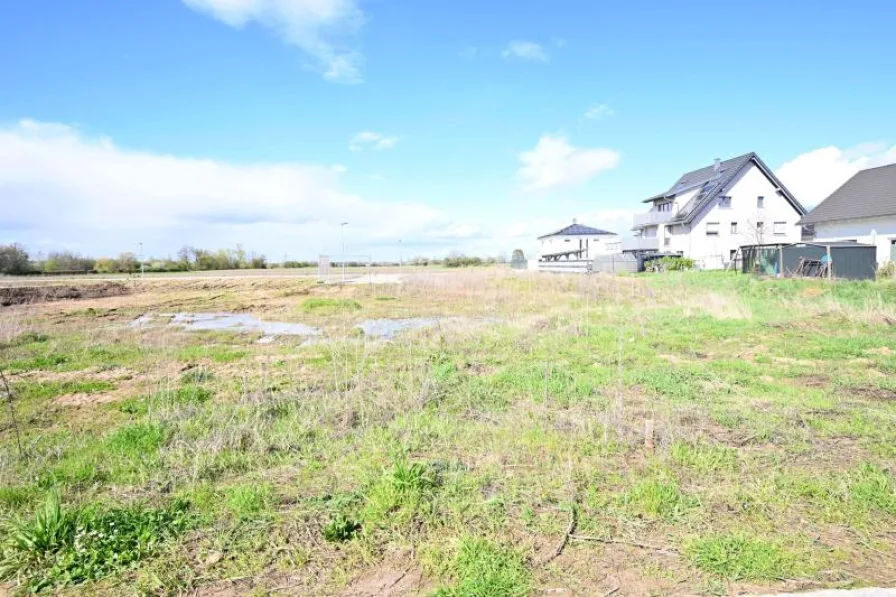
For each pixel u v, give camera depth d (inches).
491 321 458.9
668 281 769.6
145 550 114.6
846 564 108.0
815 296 529.0
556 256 1980.8
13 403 234.7
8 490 142.1
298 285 969.5
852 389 234.5
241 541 119.3
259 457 168.1
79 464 161.0
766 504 132.0
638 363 288.5
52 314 591.2
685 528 122.0
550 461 159.5
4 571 106.6
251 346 379.9
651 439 169.2
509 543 116.3
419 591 102.0
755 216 1365.7
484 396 231.1
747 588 100.8
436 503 133.9
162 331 453.1
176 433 187.8
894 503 130.1
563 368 273.7
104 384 266.7
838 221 1044.5
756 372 265.4
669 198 1566.2
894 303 460.4
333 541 118.9
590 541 117.1
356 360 312.5
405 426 192.5
